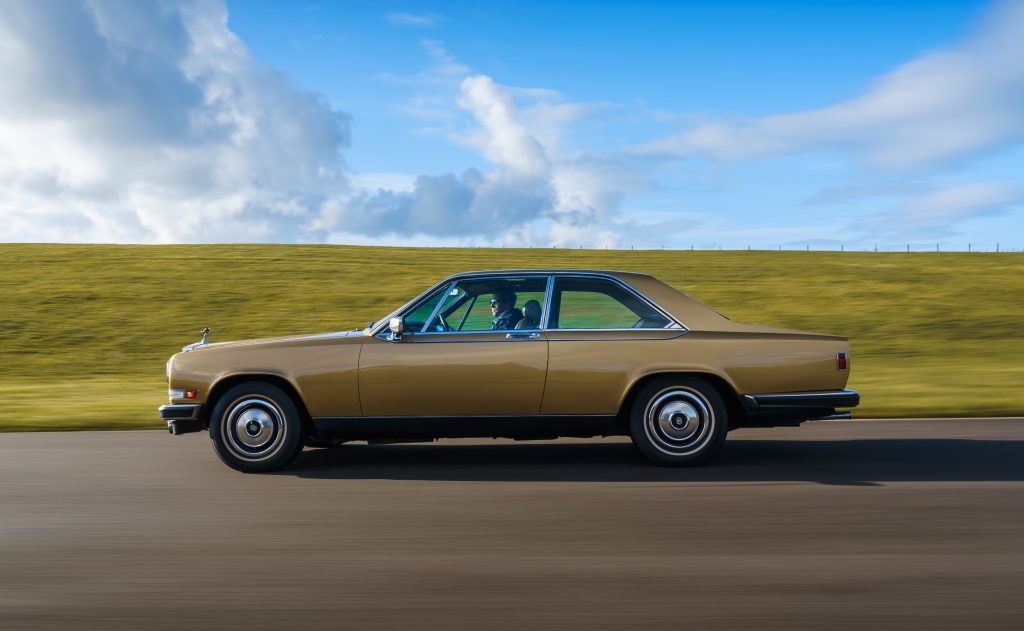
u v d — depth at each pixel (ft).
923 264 139.03
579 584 13.19
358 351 22.44
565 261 140.97
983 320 87.81
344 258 141.08
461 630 11.35
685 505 18.37
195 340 80.43
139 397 44.65
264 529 16.63
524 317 22.95
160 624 11.67
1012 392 40.88
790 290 110.83
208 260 134.51
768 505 18.29
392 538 15.92
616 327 22.74
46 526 16.96
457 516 17.57
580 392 22.30
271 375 22.56
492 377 22.24
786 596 12.57
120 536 16.17
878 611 11.94
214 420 22.59
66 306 97.19
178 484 21.11
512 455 25.17
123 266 126.82
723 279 120.78
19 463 24.23
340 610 12.14
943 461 23.34
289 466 23.61
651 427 22.53
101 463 24.21
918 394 40.57
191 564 14.37
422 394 22.31
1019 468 22.30
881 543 15.29
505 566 14.14
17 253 139.23
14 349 75.41
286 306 98.63
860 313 93.61
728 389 22.68
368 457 25.04
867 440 27.14
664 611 12.01
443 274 123.34
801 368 22.40
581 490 19.99
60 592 12.99
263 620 11.78
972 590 12.78
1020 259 145.89
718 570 13.82
